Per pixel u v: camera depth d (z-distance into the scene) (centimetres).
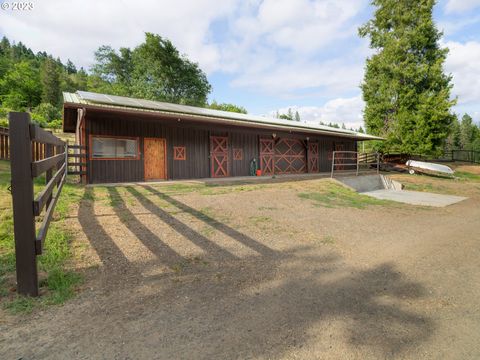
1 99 4372
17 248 233
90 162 885
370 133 2323
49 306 226
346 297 267
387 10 2145
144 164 1016
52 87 5494
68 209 495
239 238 439
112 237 393
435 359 181
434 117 1930
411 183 1459
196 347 186
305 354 182
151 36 3288
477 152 2628
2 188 529
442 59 1981
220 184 958
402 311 244
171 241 402
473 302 266
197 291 267
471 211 827
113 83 3872
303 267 342
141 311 228
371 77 2277
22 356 170
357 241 462
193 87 3681
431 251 427
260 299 257
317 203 787
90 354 175
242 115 1587
